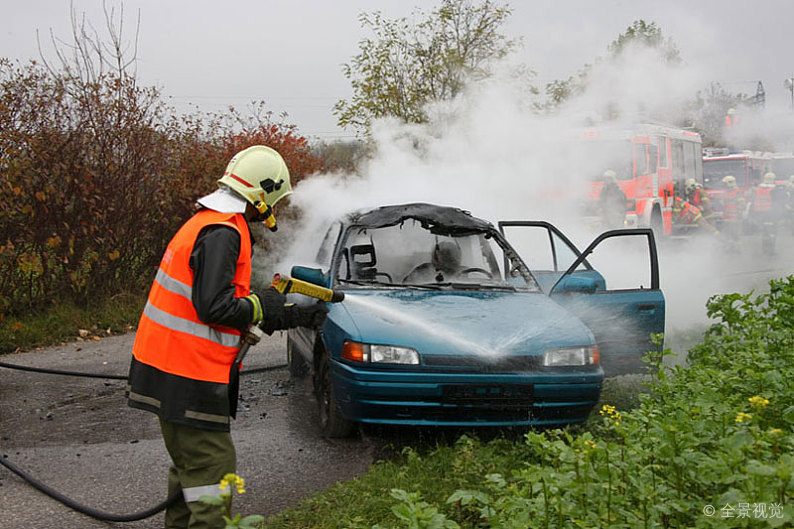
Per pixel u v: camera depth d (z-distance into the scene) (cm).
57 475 472
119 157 1055
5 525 396
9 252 896
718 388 414
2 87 949
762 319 564
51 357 838
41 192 938
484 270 633
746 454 291
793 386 422
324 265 650
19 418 599
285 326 334
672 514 306
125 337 958
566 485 294
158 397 312
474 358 481
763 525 263
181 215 1141
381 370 480
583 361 503
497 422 487
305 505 405
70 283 1012
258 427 571
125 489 450
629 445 317
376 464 478
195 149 1195
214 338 313
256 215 333
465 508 386
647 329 605
